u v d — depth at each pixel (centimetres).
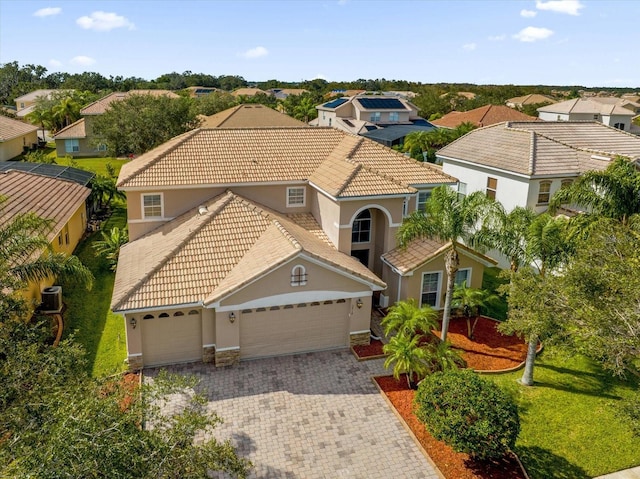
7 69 15450
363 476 1503
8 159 5947
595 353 1301
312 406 1816
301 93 13800
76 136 6556
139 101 4981
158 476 962
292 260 1992
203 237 2212
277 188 2700
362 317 2188
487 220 2072
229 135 2934
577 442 1666
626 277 1286
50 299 2352
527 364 1952
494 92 13512
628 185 2120
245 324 2058
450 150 3666
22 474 862
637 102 11012
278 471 1513
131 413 1012
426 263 2381
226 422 1719
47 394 1108
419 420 1662
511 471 1527
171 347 2041
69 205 3156
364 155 2777
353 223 2614
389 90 15575
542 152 3092
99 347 2162
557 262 1875
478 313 2555
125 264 2300
